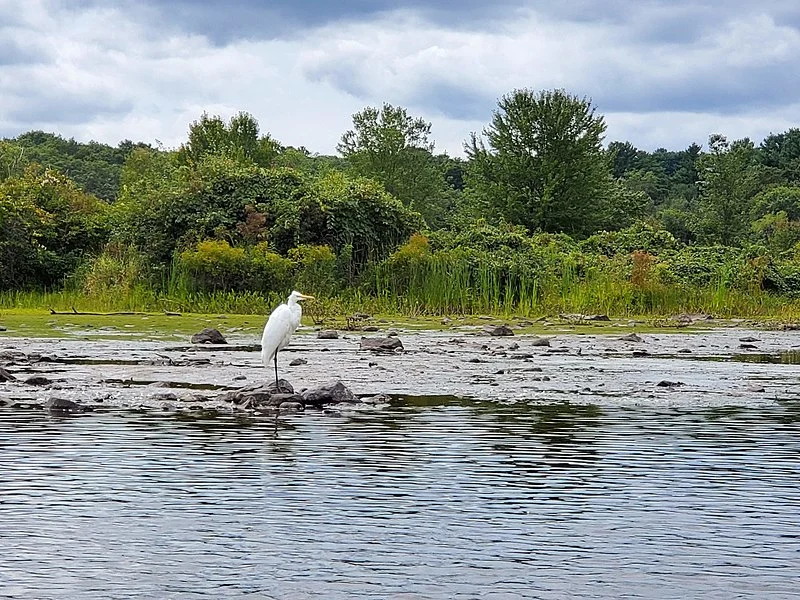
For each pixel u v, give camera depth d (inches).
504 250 1729.8
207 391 609.3
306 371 739.4
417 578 258.2
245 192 1734.7
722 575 262.4
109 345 960.3
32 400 566.3
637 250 1990.7
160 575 259.4
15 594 245.0
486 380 688.4
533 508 329.7
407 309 1510.8
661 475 379.6
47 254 1721.2
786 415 533.0
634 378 714.2
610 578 259.4
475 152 2829.7
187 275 1557.6
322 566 267.6
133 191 2039.9
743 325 1395.2
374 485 360.2
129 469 383.6
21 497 339.6
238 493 346.9
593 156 2748.5
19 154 3245.6
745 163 3196.4
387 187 3213.6
